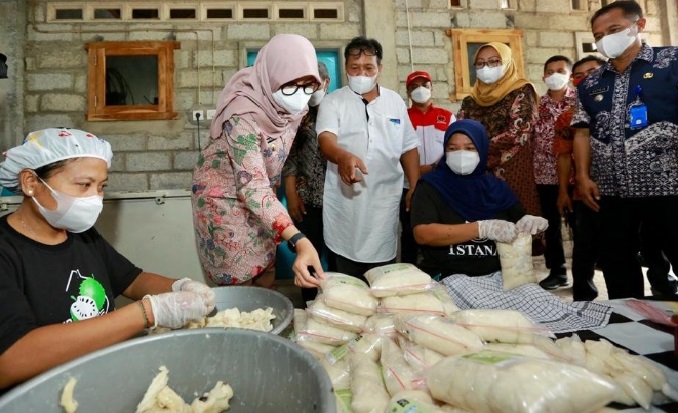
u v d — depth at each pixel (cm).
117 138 354
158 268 204
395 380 71
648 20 419
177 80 359
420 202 157
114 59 354
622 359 71
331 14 381
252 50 368
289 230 108
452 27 391
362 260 191
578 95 192
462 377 60
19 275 81
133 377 62
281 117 126
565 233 392
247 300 108
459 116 267
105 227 200
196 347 65
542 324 98
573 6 413
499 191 156
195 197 137
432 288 97
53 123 347
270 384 61
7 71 325
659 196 167
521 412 51
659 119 163
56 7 351
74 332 69
